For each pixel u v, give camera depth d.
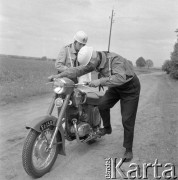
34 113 8.98
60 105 4.62
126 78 4.92
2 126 7.32
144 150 5.80
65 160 5.20
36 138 4.37
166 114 9.46
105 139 6.48
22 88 14.22
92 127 5.56
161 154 5.58
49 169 4.69
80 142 5.09
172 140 6.43
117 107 10.61
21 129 7.07
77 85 4.78
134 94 5.12
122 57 4.98
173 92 17.89
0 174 4.56
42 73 26.91
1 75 22.08
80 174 4.68
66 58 6.13
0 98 11.23
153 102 12.48
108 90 5.47
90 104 5.38
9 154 5.39
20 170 4.72
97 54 4.80
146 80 33.50
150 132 7.11
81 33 5.95
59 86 4.58
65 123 4.95
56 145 4.77
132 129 5.21
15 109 9.58
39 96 12.78
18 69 30.27
